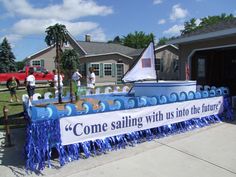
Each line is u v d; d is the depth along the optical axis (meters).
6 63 52.47
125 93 12.06
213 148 6.40
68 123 5.80
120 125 6.62
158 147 6.53
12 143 7.09
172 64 36.16
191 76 13.50
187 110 8.09
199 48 12.52
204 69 14.52
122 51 36.16
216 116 8.95
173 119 7.74
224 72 15.95
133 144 6.73
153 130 7.42
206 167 5.38
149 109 7.16
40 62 33.97
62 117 5.71
